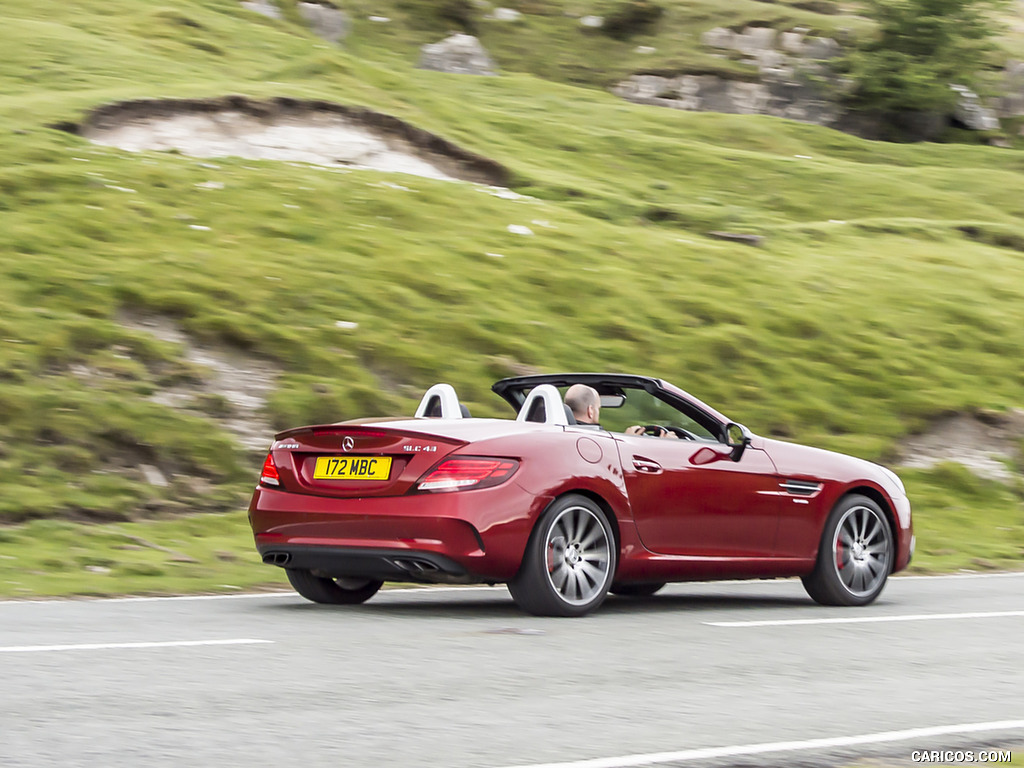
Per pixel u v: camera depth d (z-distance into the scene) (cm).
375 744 888
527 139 8575
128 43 8425
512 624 1530
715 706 1066
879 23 14812
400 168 6619
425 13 14662
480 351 3919
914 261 6297
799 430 4041
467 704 1037
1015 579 2445
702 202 7762
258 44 9375
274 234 4484
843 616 1733
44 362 3152
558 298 4528
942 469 3912
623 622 1583
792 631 1545
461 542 1518
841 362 4584
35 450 2806
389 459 1566
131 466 2892
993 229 7631
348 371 3562
